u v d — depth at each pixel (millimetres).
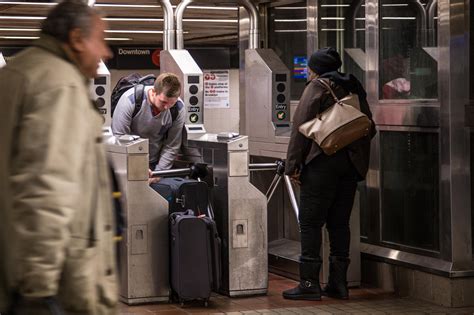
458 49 7328
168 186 7734
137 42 19422
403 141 7984
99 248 3295
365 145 7512
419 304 7500
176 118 8219
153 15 13703
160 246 7559
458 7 7305
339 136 7262
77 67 3389
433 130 7570
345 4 8875
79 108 3158
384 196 8281
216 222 7910
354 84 7543
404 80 7969
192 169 8148
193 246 7285
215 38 18812
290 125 8844
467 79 7359
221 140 7797
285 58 9867
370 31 8328
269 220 9281
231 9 13023
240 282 7781
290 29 9758
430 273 7547
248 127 9258
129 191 7453
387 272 8070
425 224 7746
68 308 3248
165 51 8789
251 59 9133
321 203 7500
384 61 8227
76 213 3170
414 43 7812
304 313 7180
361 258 8398
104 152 3359
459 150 7383
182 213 7484
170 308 7406
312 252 7625
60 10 3338
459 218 7391
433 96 7621
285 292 7719
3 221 3127
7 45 18188
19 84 3164
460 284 7367
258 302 7609
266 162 9117
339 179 7574
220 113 21375
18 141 3107
